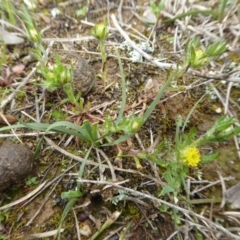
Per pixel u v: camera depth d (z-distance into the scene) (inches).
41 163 3.7
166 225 3.4
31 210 3.5
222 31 4.6
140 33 4.7
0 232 3.4
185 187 3.4
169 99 4.1
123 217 3.4
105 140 3.7
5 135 3.8
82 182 3.5
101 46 3.9
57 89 4.1
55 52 4.2
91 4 5.0
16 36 4.6
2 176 3.3
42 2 5.0
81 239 3.3
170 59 4.4
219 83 4.2
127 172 3.6
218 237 3.3
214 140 3.2
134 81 4.2
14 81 4.3
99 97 4.1
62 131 3.5
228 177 3.6
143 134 3.8
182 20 4.8
